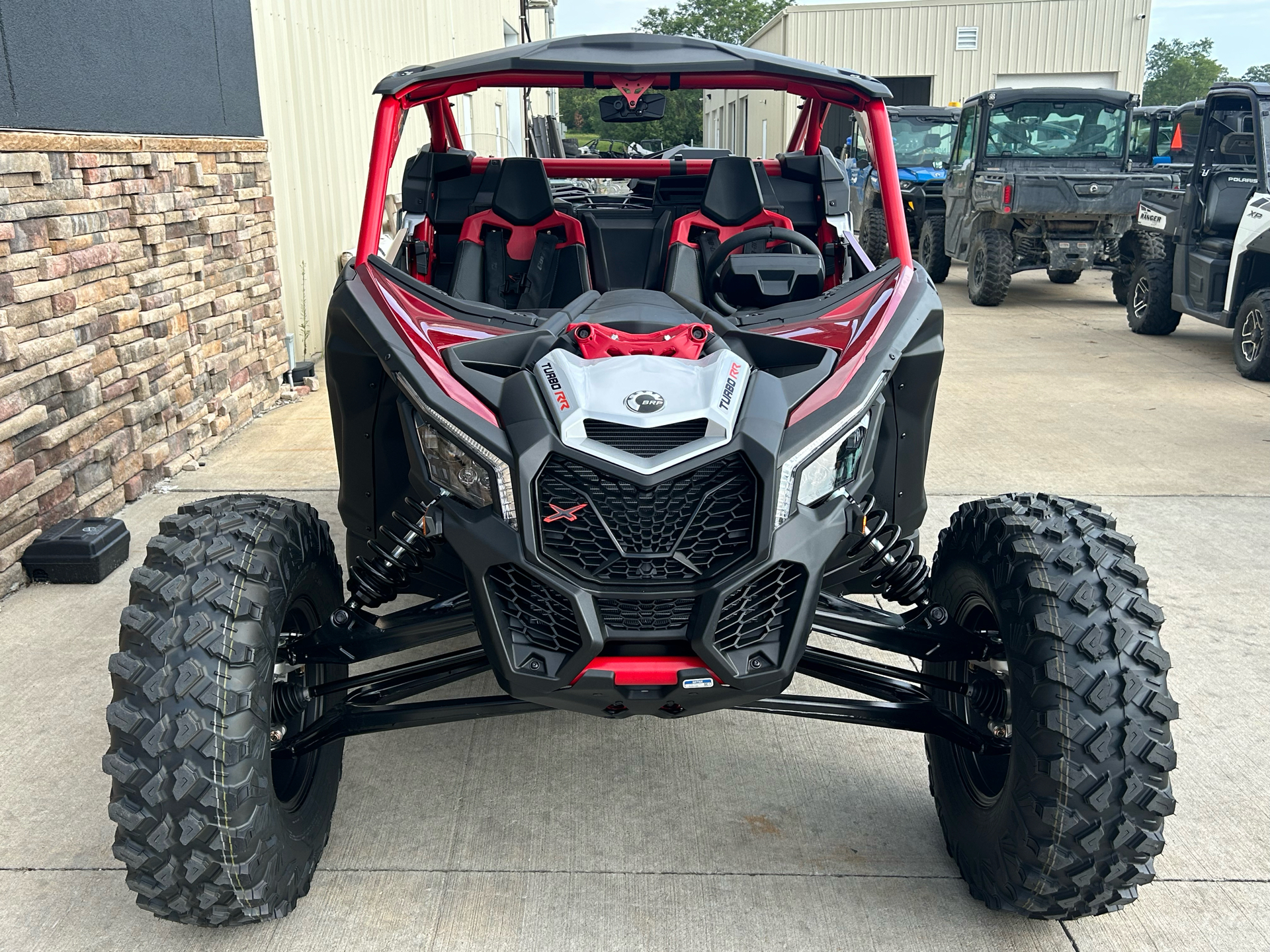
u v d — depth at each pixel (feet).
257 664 7.16
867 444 8.07
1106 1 84.53
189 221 18.99
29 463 13.88
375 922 8.02
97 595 13.62
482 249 11.55
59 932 7.89
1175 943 7.91
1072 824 7.09
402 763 10.21
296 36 26.45
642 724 10.99
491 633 7.37
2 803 9.42
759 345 8.61
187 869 6.93
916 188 51.37
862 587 10.03
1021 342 32.45
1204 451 20.38
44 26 14.39
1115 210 37.86
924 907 8.27
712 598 7.10
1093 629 7.27
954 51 86.63
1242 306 27.25
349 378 9.42
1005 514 8.16
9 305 13.29
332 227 29.66
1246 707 11.24
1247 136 28.04
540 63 9.98
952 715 8.36
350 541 10.40
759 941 7.88
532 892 8.38
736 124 94.99
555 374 7.84
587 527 7.25
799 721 11.09
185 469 18.54
